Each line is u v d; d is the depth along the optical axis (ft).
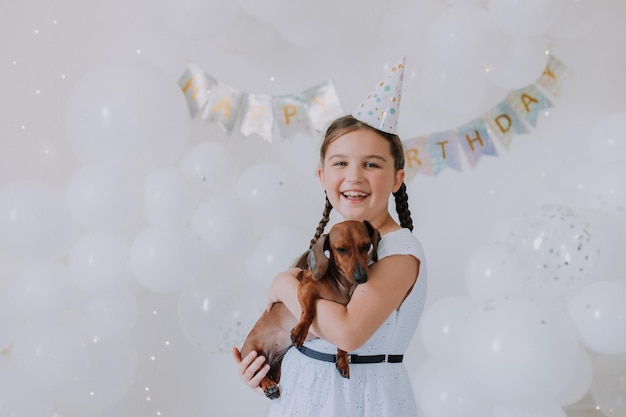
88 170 8.55
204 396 10.61
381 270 4.48
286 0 8.80
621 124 9.41
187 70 10.21
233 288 8.68
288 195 9.01
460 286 11.14
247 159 10.64
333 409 4.56
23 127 10.20
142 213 9.90
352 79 10.80
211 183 9.11
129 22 10.48
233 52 10.09
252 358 4.94
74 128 8.43
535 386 7.22
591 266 7.79
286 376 4.83
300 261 5.01
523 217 8.22
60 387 8.50
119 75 8.41
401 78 4.85
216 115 10.21
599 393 9.17
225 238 8.57
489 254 8.44
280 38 10.69
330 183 4.78
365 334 4.33
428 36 9.11
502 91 10.87
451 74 9.30
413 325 4.88
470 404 8.34
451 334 8.56
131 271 8.77
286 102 10.30
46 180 10.28
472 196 11.14
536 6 8.62
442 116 10.58
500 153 11.14
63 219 8.54
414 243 4.71
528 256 7.94
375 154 4.68
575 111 11.27
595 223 8.28
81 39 10.38
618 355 8.96
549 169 11.18
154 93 8.36
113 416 10.29
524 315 7.37
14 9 10.22
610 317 7.89
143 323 10.45
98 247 8.61
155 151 8.50
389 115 4.77
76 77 10.36
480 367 7.42
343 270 4.28
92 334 8.80
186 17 8.95
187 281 8.54
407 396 4.82
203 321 8.56
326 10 9.36
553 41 10.75
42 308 8.50
